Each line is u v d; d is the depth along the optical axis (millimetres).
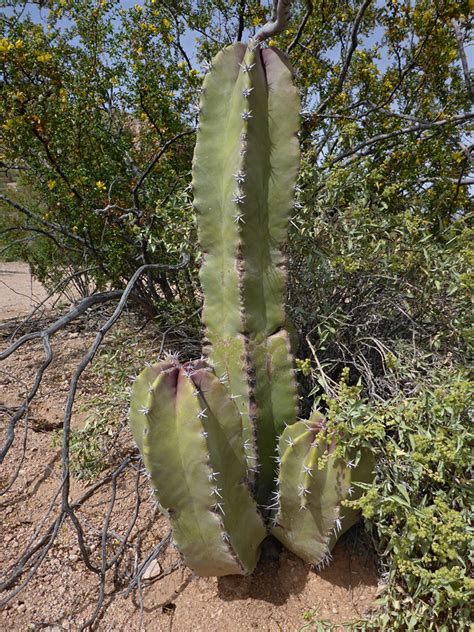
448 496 450
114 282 1058
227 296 505
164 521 625
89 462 708
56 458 746
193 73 1081
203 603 510
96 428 717
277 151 492
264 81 487
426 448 430
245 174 467
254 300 501
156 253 974
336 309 598
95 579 563
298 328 647
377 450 458
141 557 579
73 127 1006
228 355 512
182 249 742
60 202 1006
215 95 501
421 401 462
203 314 529
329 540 477
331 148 788
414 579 438
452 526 393
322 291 636
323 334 582
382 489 474
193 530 446
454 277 539
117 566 573
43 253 1310
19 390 934
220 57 498
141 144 1168
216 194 506
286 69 487
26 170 1042
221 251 509
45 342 507
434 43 1047
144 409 406
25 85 934
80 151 1023
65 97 967
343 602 488
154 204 953
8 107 931
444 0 925
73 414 843
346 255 594
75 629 508
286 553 541
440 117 1061
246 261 489
